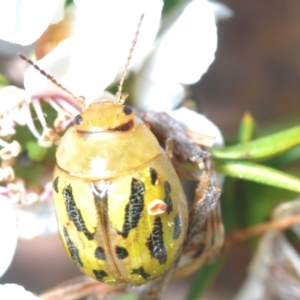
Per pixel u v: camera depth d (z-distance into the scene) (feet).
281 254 0.17
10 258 0.15
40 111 0.15
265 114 0.29
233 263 0.27
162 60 0.15
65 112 0.15
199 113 0.16
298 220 0.16
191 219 0.15
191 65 0.15
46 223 0.16
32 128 0.15
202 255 0.15
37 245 0.30
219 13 0.17
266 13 0.30
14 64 0.17
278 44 0.30
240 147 0.15
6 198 0.15
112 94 0.15
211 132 0.15
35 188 0.15
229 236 0.16
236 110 0.29
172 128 0.15
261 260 0.17
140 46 0.15
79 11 0.15
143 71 0.15
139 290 0.16
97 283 0.16
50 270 0.30
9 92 0.15
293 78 0.29
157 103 0.15
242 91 0.30
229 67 0.30
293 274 0.17
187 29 0.15
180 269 0.15
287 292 0.17
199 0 0.15
